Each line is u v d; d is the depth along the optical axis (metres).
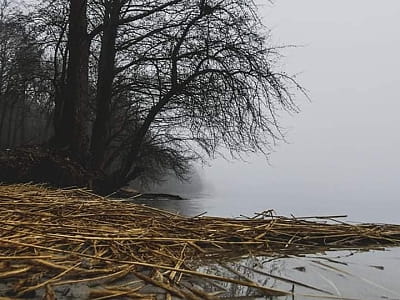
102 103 12.50
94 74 15.21
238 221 3.71
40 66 13.86
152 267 1.87
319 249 2.99
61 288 1.71
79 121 10.62
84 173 9.36
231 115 11.57
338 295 1.76
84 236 2.47
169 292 1.65
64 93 11.09
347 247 3.12
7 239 2.19
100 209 3.65
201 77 11.77
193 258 2.44
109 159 15.07
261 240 2.99
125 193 12.62
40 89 14.56
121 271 1.90
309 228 3.53
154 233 2.73
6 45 15.31
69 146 10.34
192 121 12.91
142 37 12.81
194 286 1.80
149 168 16.16
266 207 8.71
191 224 3.44
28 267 1.86
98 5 12.62
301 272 2.19
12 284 1.75
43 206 3.48
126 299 1.58
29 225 2.56
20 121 24.03
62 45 12.54
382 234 3.50
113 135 15.54
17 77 14.29
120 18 12.55
